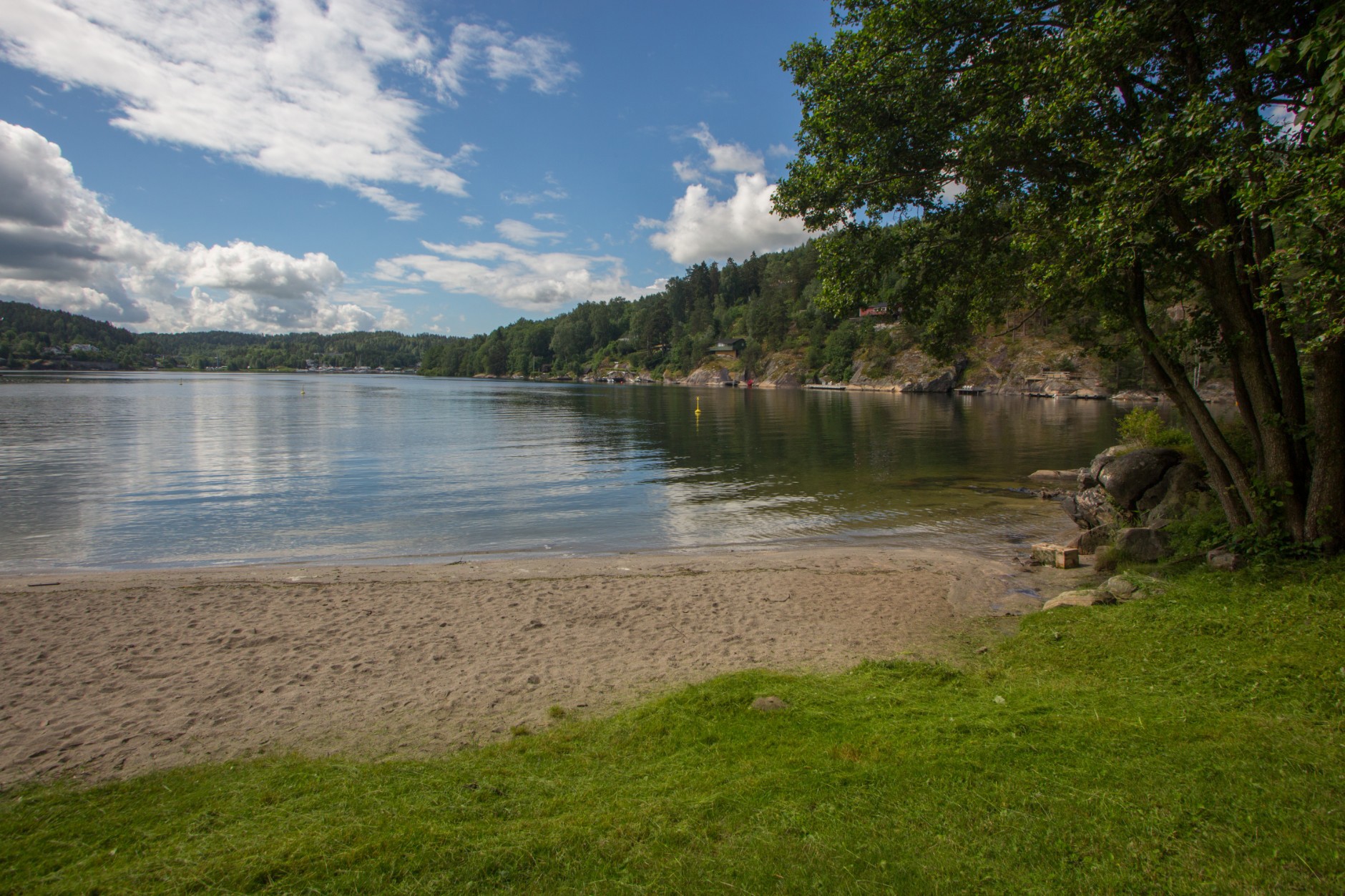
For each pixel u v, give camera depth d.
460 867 3.98
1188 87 8.44
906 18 9.90
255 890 3.88
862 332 140.75
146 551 16.00
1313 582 8.36
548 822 4.54
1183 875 3.50
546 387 154.75
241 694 7.74
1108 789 4.40
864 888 3.57
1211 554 10.16
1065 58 8.45
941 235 11.98
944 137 10.67
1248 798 4.14
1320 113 6.00
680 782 5.07
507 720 6.97
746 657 8.74
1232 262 9.32
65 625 10.24
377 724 6.93
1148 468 14.10
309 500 22.25
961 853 3.82
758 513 20.34
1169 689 6.42
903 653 8.78
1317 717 5.37
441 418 58.94
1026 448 36.84
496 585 12.52
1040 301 11.22
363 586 12.42
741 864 3.86
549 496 23.09
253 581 12.84
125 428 45.34
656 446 38.31
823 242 11.98
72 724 7.02
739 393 125.75
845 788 4.67
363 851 4.20
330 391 115.25
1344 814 3.88
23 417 52.84
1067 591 11.38
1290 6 7.76
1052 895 3.42
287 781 5.59
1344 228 6.06
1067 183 9.95
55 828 4.91
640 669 8.38
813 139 11.48
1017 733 5.41
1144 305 10.76
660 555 15.59
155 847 4.57
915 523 18.89
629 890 3.69
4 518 19.30
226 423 50.34
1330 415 9.04
